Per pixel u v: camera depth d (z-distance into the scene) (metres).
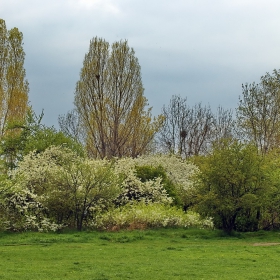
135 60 50.91
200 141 63.94
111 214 28.55
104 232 27.33
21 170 30.56
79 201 27.92
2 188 26.52
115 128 49.91
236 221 30.33
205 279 13.88
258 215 29.94
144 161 41.50
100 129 49.94
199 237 26.36
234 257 18.66
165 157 43.00
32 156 33.38
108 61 50.53
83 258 18.06
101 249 20.64
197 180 28.52
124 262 17.11
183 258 18.25
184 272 15.05
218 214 27.72
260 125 45.50
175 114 65.00
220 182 26.98
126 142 50.81
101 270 15.27
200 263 17.05
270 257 18.78
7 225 26.73
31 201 28.23
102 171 27.84
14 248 20.86
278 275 14.69
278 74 45.41
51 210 27.89
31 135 40.47
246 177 26.69
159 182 33.59
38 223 27.41
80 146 40.28
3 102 48.31
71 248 20.91
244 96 46.12
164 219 29.05
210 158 27.81
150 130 51.03
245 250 20.95
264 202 27.42
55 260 17.55
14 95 48.66
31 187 29.48
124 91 50.31
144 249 20.83
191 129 64.25
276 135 45.50
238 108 46.41
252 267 16.30
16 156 39.22
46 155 33.25
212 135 64.00
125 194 32.69
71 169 27.83
